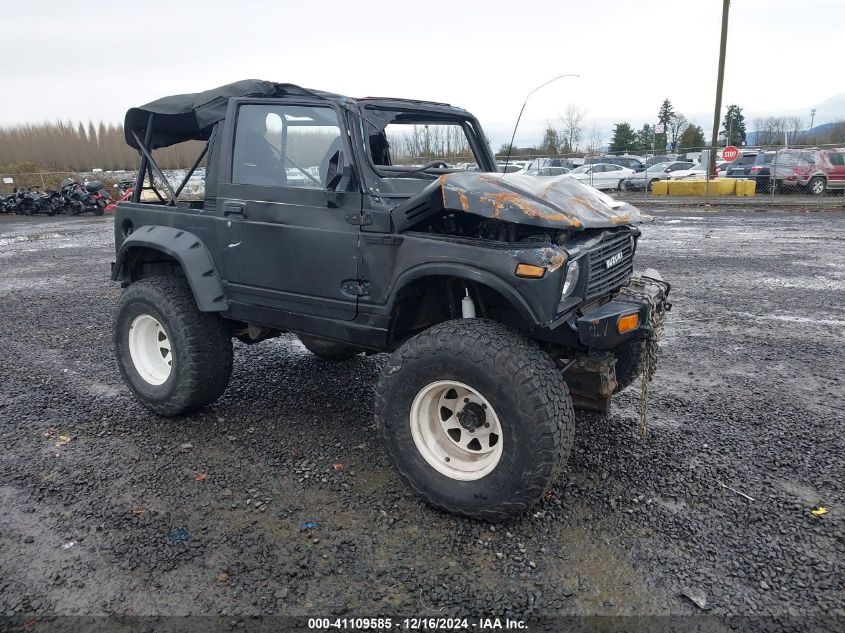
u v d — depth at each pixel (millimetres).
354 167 3434
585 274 3154
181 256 4047
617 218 3393
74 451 3965
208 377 4219
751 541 3010
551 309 2930
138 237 4332
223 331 4273
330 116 3545
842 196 22625
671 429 4215
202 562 2885
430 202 3115
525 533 3084
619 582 2740
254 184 3842
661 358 5684
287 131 3721
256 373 5398
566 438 2967
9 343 6473
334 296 3578
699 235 13953
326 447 4012
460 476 3166
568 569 2830
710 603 2607
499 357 2918
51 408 4668
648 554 2922
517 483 2957
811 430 4180
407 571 2826
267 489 3510
